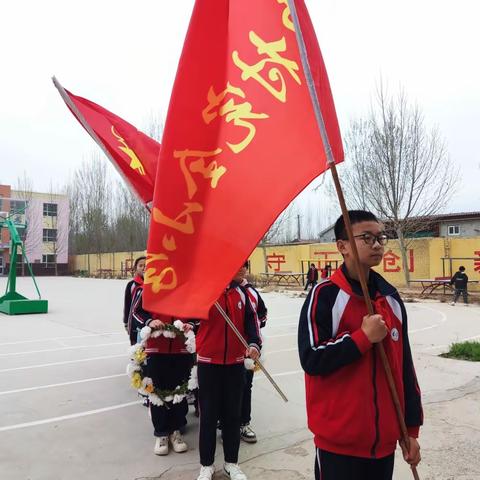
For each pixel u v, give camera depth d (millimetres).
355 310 1943
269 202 2127
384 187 20328
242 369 3268
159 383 3838
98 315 12648
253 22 2324
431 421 4164
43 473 3309
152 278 2246
